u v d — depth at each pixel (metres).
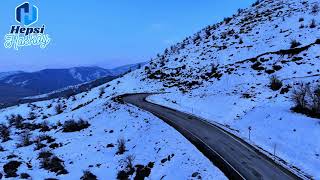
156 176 24.30
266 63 52.75
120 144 33.41
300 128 26.83
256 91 42.19
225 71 57.69
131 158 29.44
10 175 27.58
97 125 47.50
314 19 64.62
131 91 73.69
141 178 24.75
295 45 53.34
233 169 22.14
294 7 82.38
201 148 27.03
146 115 43.47
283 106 32.88
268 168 22.02
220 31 93.81
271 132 28.89
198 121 37.78
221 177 20.92
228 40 79.19
